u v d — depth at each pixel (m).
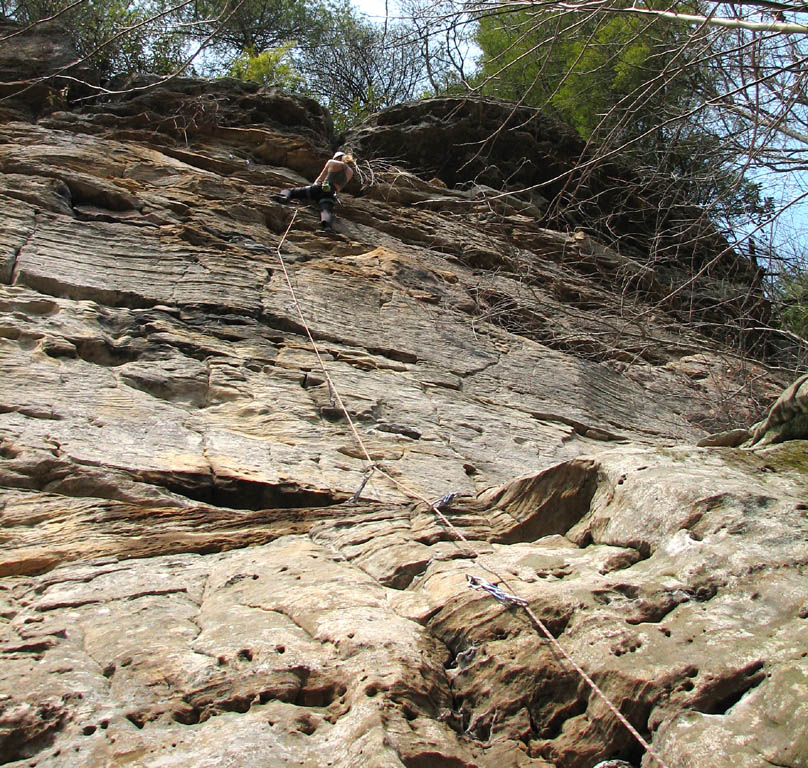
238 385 7.96
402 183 14.68
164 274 9.41
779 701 2.70
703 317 14.13
